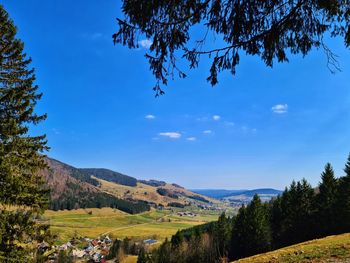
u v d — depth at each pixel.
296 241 66.75
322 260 18.64
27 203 19.30
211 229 92.69
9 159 18.72
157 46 7.41
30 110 20.55
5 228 18.61
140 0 6.76
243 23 6.89
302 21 7.20
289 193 74.38
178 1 6.91
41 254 20.23
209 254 75.00
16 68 22.00
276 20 7.11
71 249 157.12
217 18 7.00
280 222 74.38
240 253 70.00
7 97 19.89
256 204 70.56
